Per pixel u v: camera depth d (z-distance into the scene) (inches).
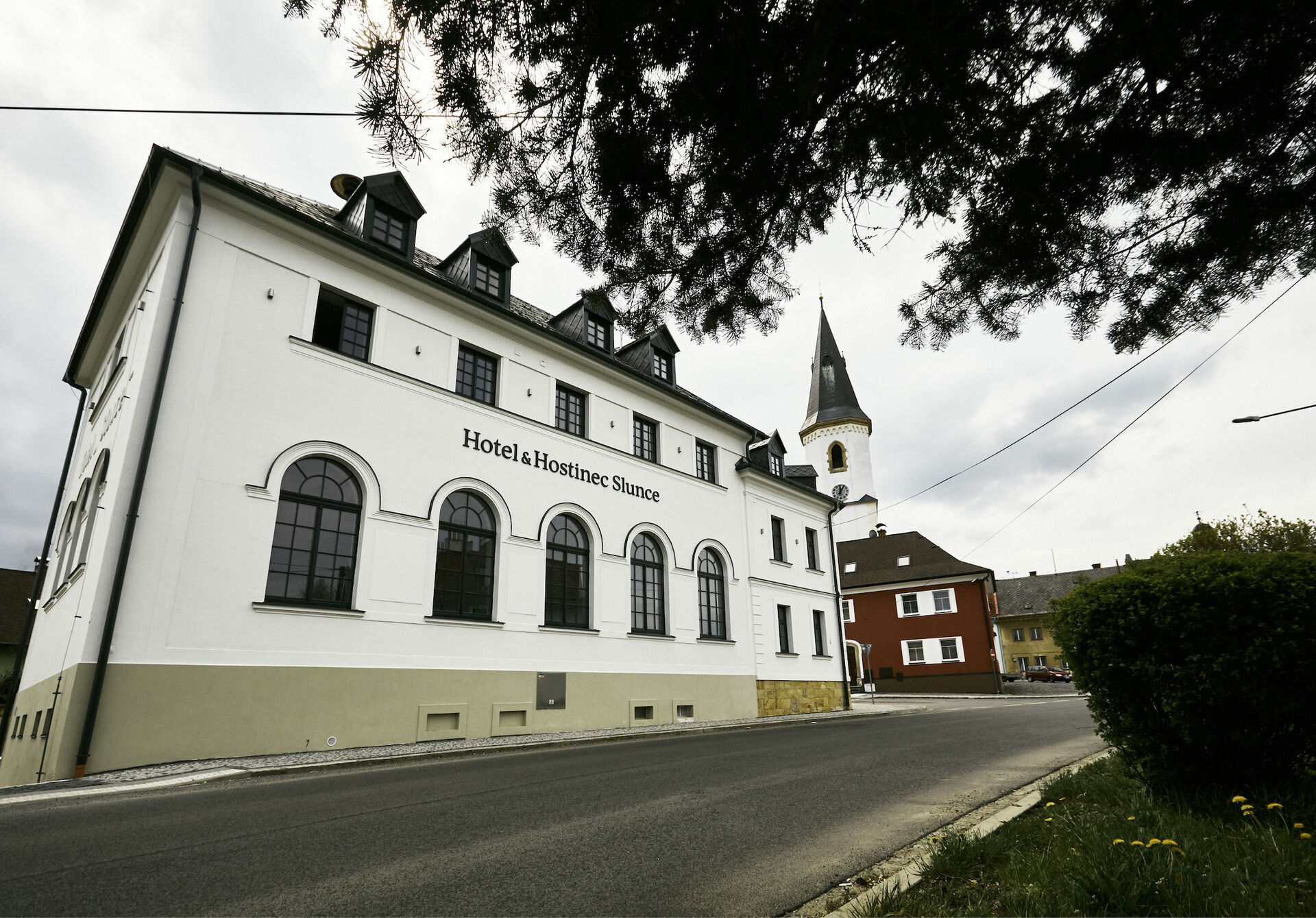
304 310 496.1
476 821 223.1
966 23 151.2
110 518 386.3
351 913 142.6
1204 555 213.6
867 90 165.9
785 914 144.6
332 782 315.9
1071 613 234.8
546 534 627.5
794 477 1109.7
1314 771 205.6
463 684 526.9
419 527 527.5
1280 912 124.6
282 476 460.1
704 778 307.6
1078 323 211.0
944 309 215.5
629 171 173.0
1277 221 178.2
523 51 146.1
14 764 522.9
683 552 780.0
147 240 499.2
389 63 140.3
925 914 133.8
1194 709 198.4
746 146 172.9
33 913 141.0
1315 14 141.6
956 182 186.7
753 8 144.3
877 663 1646.2
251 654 422.0
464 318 605.0
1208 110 164.4
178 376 425.4
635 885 160.7
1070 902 132.0
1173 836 169.3
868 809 240.7
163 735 379.2
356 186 686.5
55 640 490.0
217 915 141.2
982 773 313.6
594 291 203.3
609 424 728.3
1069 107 172.1
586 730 605.3
